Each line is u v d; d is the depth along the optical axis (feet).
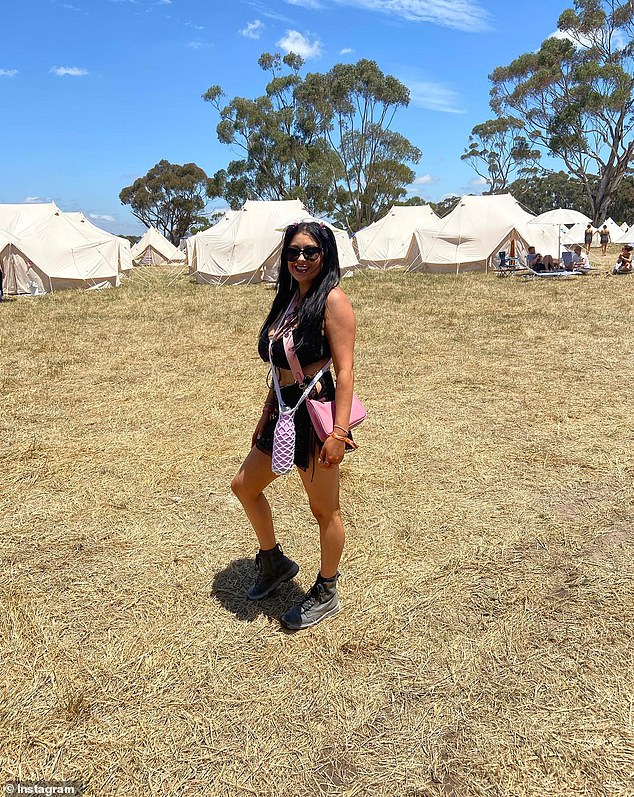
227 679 8.23
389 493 13.74
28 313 46.62
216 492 13.96
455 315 40.01
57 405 21.01
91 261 67.82
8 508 13.17
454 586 10.24
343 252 74.38
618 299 44.70
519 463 15.20
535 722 7.45
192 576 10.64
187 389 23.06
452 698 7.88
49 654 8.68
